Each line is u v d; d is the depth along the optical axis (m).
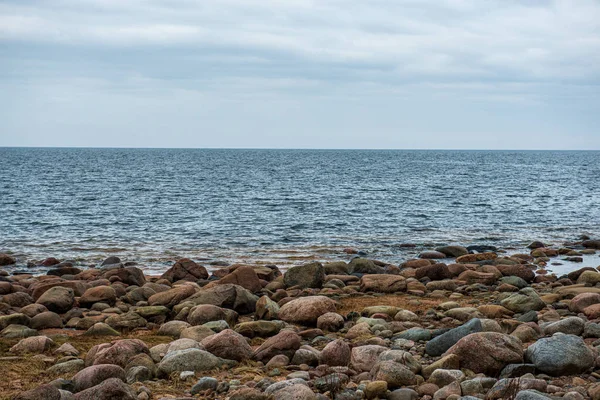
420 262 20.88
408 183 69.06
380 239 29.09
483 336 8.99
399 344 10.23
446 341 9.69
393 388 8.11
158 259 23.50
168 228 32.06
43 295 13.83
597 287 16.59
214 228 32.12
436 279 18.20
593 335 10.68
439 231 32.03
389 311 13.02
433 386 7.96
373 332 11.37
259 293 16.11
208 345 9.62
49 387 7.33
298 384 7.52
